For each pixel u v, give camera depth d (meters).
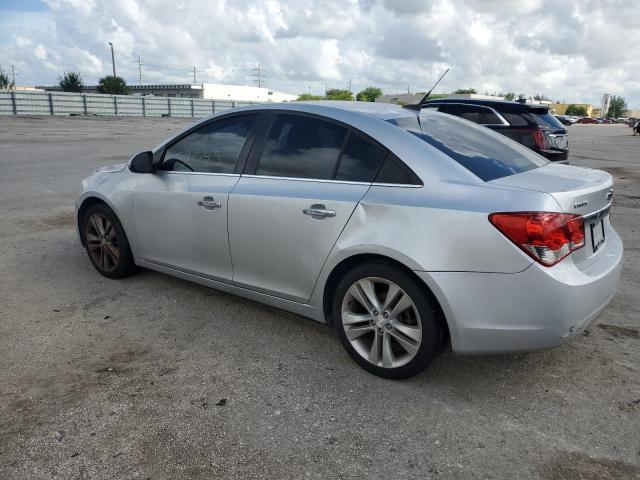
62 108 47.19
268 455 2.46
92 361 3.30
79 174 10.97
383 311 3.02
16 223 6.77
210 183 3.81
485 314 2.69
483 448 2.52
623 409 2.84
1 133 23.72
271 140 3.60
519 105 9.12
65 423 2.67
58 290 4.48
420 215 2.80
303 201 3.23
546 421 2.73
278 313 4.06
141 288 4.54
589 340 3.63
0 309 4.08
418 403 2.88
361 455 2.46
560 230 2.60
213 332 3.73
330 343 3.58
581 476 2.34
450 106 9.82
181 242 4.03
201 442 2.54
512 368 3.25
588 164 15.46
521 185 2.79
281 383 3.07
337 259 3.10
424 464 2.41
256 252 3.53
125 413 2.76
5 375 3.12
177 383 3.06
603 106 162.25
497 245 2.61
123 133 26.12
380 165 3.07
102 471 2.34
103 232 4.69
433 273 2.74
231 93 94.44
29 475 2.31
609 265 2.94
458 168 2.92
